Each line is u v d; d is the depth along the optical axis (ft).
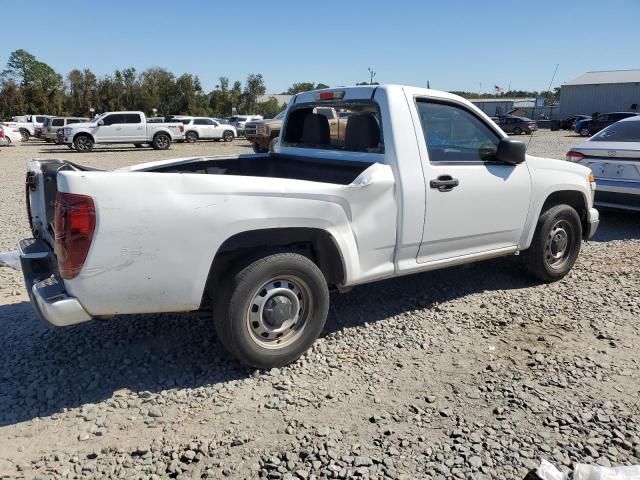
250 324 11.48
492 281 17.88
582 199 18.28
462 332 14.03
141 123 85.25
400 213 13.15
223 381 11.57
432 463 8.95
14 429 9.87
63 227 9.73
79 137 81.82
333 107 15.20
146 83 252.21
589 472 8.37
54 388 11.15
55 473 8.75
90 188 9.67
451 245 14.56
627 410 10.43
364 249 12.75
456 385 11.41
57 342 13.24
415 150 13.41
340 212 12.12
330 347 13.15
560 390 11.16
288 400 10.84
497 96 252.62
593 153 25.88
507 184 15.38
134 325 14.20
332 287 13.52
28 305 15.64
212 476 8.68
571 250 17.88
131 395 11.00
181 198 10.32
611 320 14.70
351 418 10.24
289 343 12.01
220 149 87.66
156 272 10.34
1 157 71.31
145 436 9.70
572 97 170.19
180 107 239.30
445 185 13.80
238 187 10.84
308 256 12.78
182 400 10.85
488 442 9.47
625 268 19.27
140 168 15.24
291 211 11.39
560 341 13.46
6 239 23.56
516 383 11.44
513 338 13.65
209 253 10.68
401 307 15.69
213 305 11.50
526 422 10.07
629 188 24.53
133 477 8.68
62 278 10.20
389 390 11.25
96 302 10.14
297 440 9.57
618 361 12.41
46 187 11.73
